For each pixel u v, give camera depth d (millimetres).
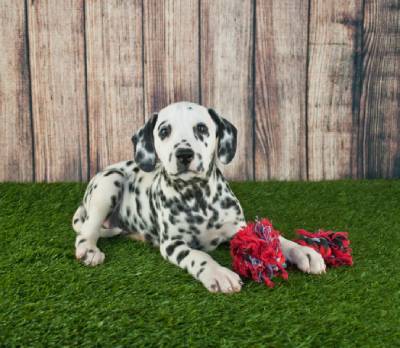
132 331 1097
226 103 1805
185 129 1292
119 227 1476
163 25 1762
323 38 1780
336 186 1744
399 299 1165
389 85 1811
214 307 1146
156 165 1421
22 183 1763
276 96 1806
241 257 1227
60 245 1387
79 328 1104
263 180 1831
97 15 1752
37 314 1136
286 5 1759
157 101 1800
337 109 1818
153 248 1388
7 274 1258
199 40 1771
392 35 1786
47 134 1810
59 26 1755
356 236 1420
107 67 1779
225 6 1757
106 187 1435
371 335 1080
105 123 1807
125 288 1210
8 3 1739
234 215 1345
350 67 1799
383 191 1703
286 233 1443
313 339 1073
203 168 1277
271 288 1200
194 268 1235
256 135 1821
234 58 1783
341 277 1236
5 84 1780
